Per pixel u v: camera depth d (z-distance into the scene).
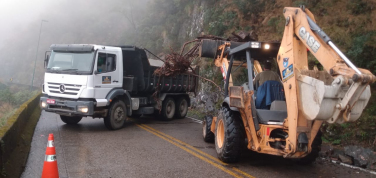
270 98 6.42
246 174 6.03
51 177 4.89
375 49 10.12
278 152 5.77
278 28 14.36
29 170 5.84
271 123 5.90
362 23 10.95
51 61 9.77
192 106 16.20
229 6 19.14
